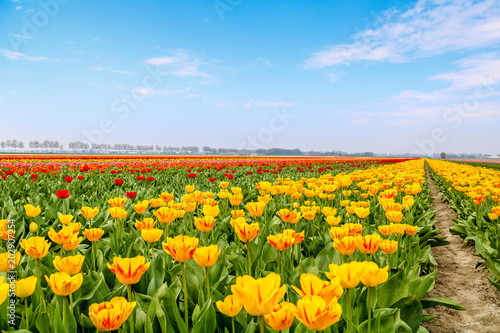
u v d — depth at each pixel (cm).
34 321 236
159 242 435
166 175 1528
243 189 902
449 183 1380
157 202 480
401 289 298
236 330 256
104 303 161
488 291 471
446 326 392
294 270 309
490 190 743
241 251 412
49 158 3422
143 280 303
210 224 290
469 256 631
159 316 225
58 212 579
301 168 2345
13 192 782
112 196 763
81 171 1510
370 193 705
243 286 137
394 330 236
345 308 267
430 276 324
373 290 270
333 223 401
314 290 153
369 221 613
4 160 2744
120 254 389
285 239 229
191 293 299
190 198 474
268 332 228
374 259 375
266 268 343
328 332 215
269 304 131
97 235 312
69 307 231
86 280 275
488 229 591
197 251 211
